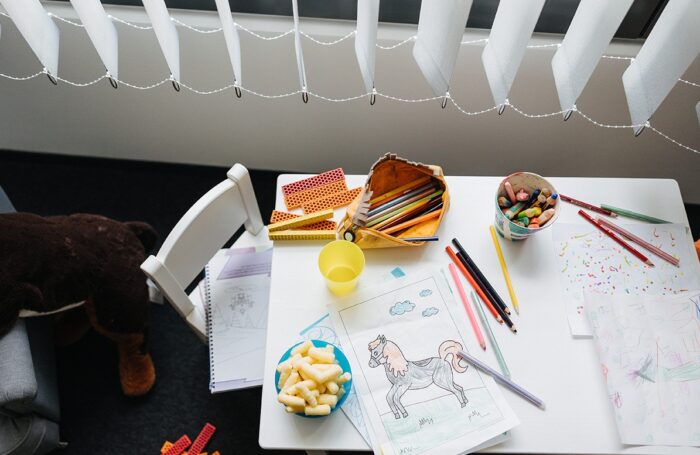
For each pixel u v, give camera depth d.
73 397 1.47
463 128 1.50
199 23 1.27
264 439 0.83
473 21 1.21
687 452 0.81
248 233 1.25
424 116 1.47
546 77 1.29
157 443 1.42
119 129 1.68
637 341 0.89
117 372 1.50
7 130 1.72
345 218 1.00
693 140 1.46
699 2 0.80
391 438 0.82
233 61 1.06
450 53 0.95
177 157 1.78
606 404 0.85
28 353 1.10
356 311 0.93
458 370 0.88
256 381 1.11
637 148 1.51
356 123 1.53
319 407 0.79
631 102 1.03
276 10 1.26
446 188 1.00
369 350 0.90
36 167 1.85
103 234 1.24
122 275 1.23
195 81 1.44
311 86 1.42
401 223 1.00
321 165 1.74
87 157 1.82
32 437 1.20
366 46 1.02
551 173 1.65
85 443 1.42
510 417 0.83
